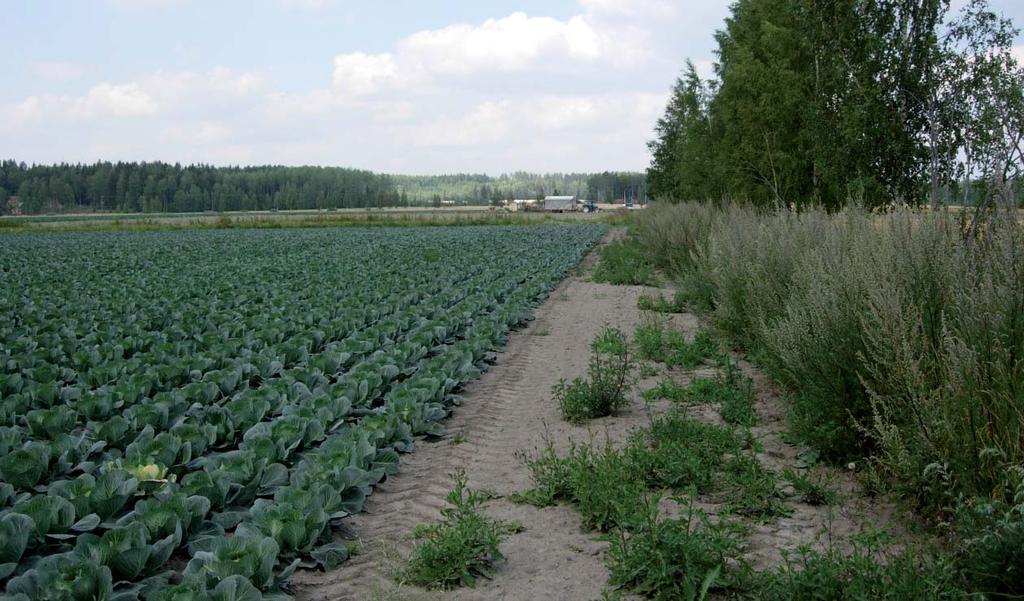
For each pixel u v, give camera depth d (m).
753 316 9.57
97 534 5.06
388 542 5.11
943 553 4.23
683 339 11.78
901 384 5.28
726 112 24.03
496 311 14.51
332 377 9.35
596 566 4.66
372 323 13.00
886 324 5.39
